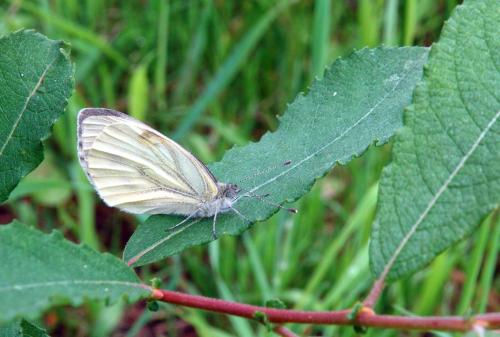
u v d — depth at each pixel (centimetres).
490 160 7
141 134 10
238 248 22
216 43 26
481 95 8
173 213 10
